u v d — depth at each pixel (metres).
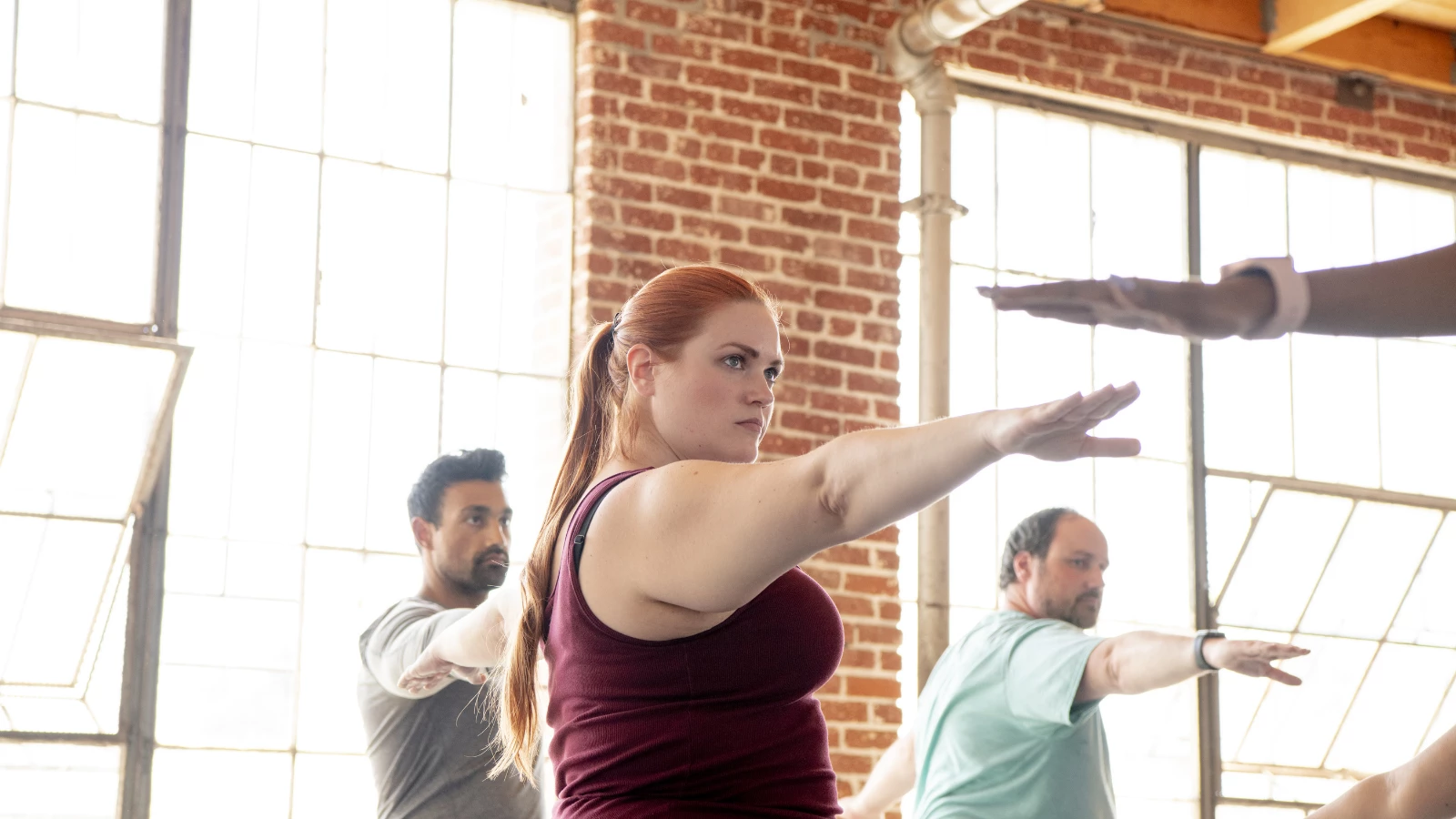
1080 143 6.02
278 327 4.62
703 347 1.61
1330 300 1.02
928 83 5.41
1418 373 6.41
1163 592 5.83
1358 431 6.26
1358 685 6.09
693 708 1.45
